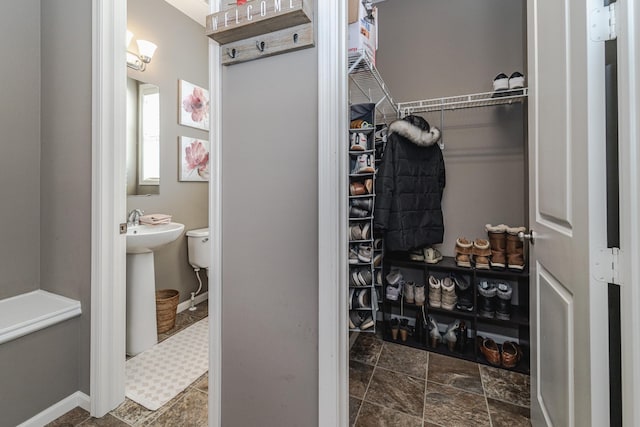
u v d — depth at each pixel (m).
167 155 2.46
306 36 0.86
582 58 0.73
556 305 0.96
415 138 1.87
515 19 1.98
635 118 0.57
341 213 0.87
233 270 1.03
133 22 2.16
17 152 1.50
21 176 1.52
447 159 2.20
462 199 2.16
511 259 1.84
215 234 1.04
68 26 1.44
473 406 1.46
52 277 1.54
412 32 2.27
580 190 0.75
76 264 1.45
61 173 1.49
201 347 2.00
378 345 2.04
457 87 2.15
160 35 2.37
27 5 1.52
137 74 2.21
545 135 1.04
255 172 0.98
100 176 1.37
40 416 1.31
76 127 1.42
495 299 1.90
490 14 2.05
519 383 1.63
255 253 0.99
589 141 0.70
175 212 2.54
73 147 1.44
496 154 2.06
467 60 2.12
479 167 2.11
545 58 1.02
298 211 0.91
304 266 0.91
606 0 0.67
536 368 1.21
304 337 0.92
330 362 0.87
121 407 1.43
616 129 0.70
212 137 1.03
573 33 0.78
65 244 1.49
